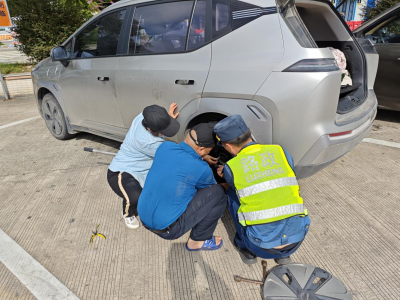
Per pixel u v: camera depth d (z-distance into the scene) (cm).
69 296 204
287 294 194
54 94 428
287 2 224
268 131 234
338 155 247
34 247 248
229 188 230
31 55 831
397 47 429
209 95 255
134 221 264
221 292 204
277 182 192
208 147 212
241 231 214
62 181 346
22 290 209
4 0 705
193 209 215
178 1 288
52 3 819
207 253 238
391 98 452
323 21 310
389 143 404
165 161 211
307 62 216
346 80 312
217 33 258
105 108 362
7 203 308
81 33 383
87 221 277
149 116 226
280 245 196
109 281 215
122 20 334
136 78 310
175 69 277
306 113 221
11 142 470
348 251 232
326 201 290
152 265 228
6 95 774
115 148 429
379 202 285
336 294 193
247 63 237
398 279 207
